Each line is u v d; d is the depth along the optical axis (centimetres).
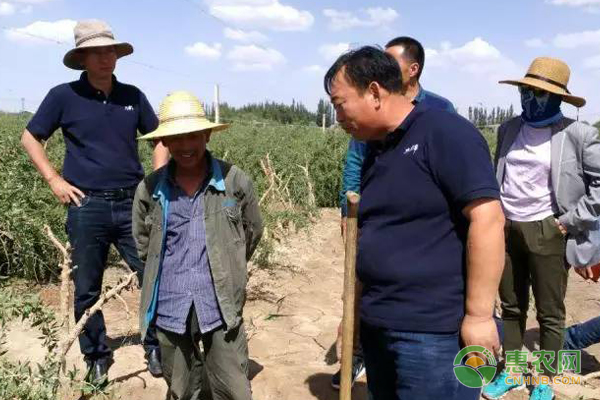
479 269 177
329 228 809
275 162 987
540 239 317
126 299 486
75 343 388
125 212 338
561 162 306
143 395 336
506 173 330
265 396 340
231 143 1118
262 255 575
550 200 314
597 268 321
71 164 332
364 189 206
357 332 235
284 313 473
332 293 536
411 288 193
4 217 499
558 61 305
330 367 375
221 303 259
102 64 318
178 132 238
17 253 510
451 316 190
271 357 392
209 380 280
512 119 337
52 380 268
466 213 179
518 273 336
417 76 323
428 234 189
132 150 341
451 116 185
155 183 264
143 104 346
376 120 191
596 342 372
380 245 197
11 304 275
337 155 1030
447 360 193
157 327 270
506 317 344
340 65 191
